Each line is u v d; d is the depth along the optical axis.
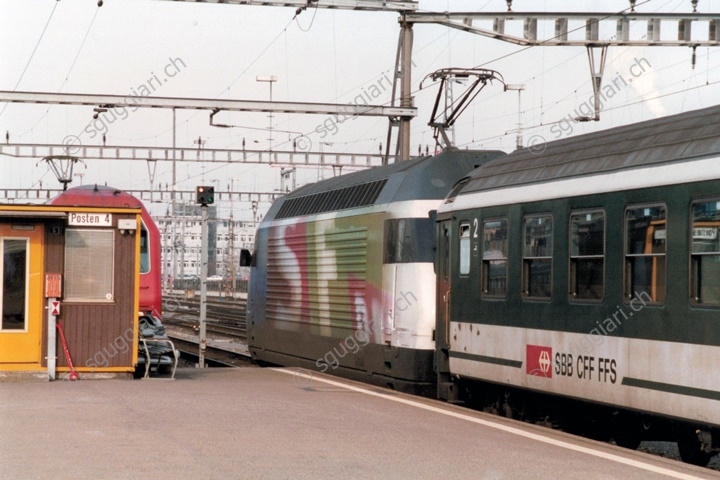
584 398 13.85
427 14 28.27
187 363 31.16
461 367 17.27
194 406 14.47
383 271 19.62
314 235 23.28
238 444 11.35
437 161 19.58
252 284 27.98
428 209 19.03
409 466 10.35
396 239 19.20
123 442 11.30
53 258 17.75
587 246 13.88
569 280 14.27
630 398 12.85
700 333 11.59
